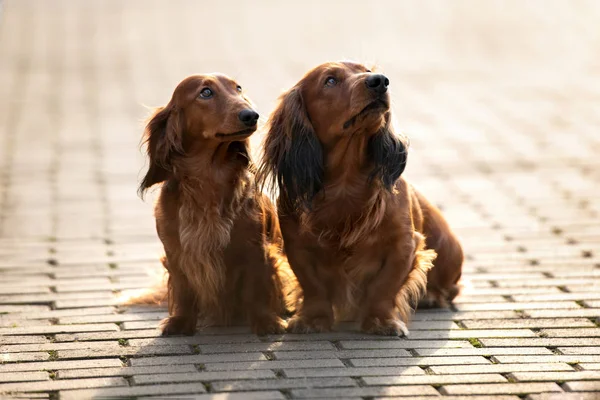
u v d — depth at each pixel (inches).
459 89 716.0
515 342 257.4
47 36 1016.2
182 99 267.0
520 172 482.0
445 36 982.4
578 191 443.5
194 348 255.3
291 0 1348.4
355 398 215.0
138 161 513.0
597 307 288.8
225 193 264.5
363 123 259.4
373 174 267.0
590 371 232.8
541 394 217.3
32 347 257.3
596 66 800.3
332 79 268.7
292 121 273.6
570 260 342.6
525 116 617.9
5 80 777.6
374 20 1119.0
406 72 786.2
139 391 220.8
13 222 401.1
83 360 246.2
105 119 623.8
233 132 257.3
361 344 257.3
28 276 329.4
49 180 473.7
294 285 285.6
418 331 269.7
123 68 818.8
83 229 390.9
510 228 388.5
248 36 991.0
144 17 1166.3
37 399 218.7
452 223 397.7
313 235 271.0
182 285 271.4
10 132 589.0
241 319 281.4
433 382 225.3
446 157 517.0
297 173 271.1
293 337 265.3
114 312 291.3
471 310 289.6
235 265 269.3
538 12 1159.0
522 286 312.8
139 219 406.3
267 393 218.2
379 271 274.1
